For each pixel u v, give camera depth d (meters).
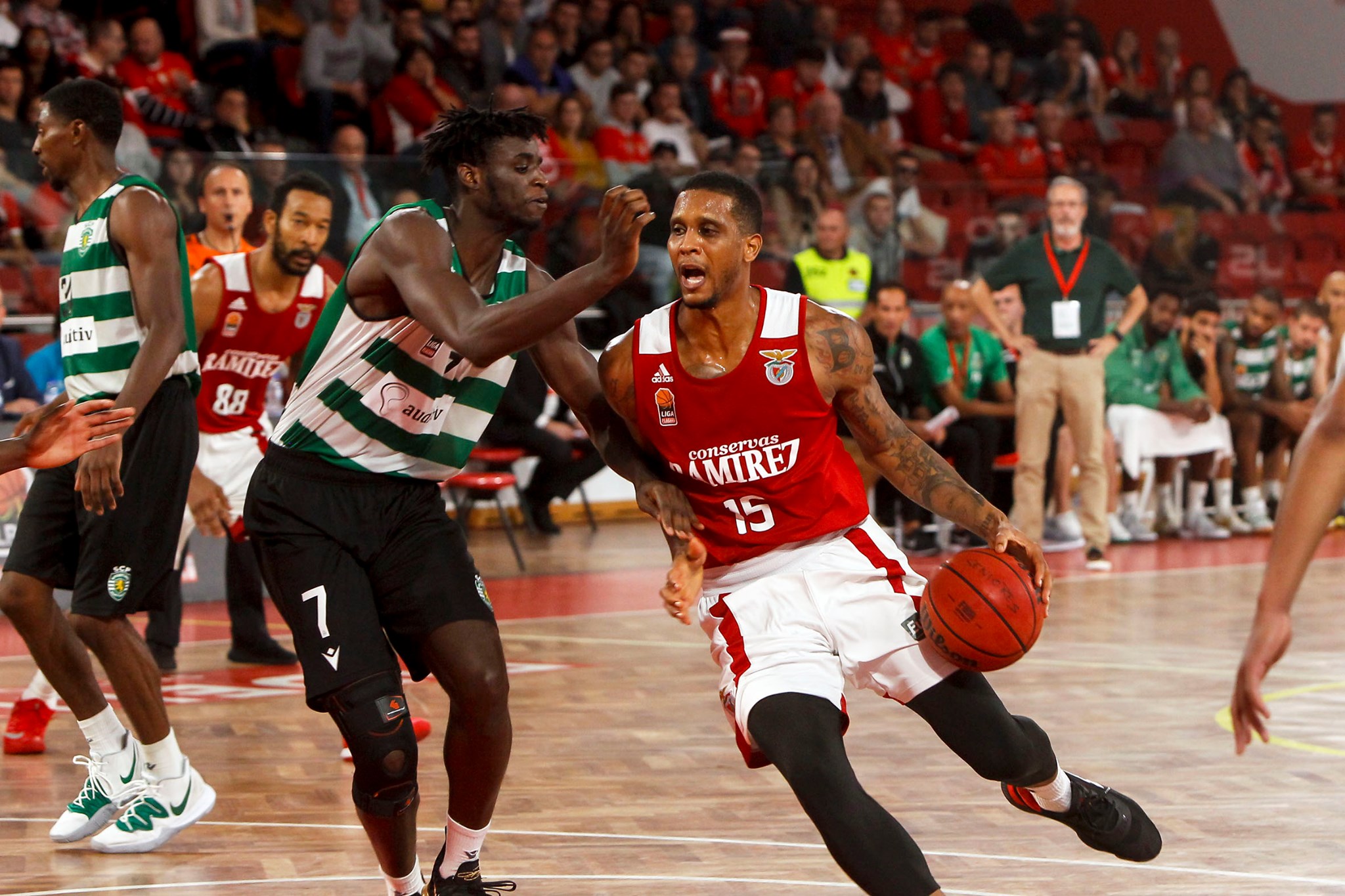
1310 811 9.84
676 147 28.02
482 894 7.81
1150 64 39.78
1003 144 33.09
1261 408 25.95
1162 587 20.30
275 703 13.50
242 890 8.25
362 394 7.45
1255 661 4.53
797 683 6.80
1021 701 13.30
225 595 18.95
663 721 12.66
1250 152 36.44
